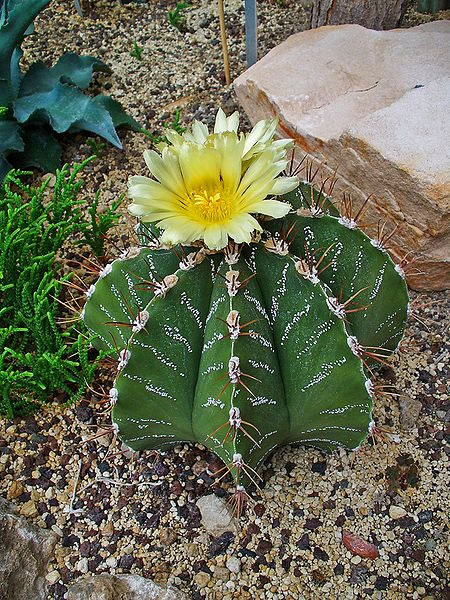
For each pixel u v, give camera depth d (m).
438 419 0.43
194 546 0.38
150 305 0.32
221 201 0.32
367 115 0.49
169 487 0.40
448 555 0.37
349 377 0.33
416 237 0.46
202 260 0.33
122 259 0.36
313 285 0.31
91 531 0.39
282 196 0.35
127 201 0.55
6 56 0.54
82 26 0.72
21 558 0.36
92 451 0.42
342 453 0.41
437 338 0.47
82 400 0.44
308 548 0.38
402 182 0.44
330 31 0.57
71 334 0.46
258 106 0.54
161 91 0.65
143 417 0.36
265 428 0.34
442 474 0.40
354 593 0.36
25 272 0.44
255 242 0.33
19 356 0.41
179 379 0.34
